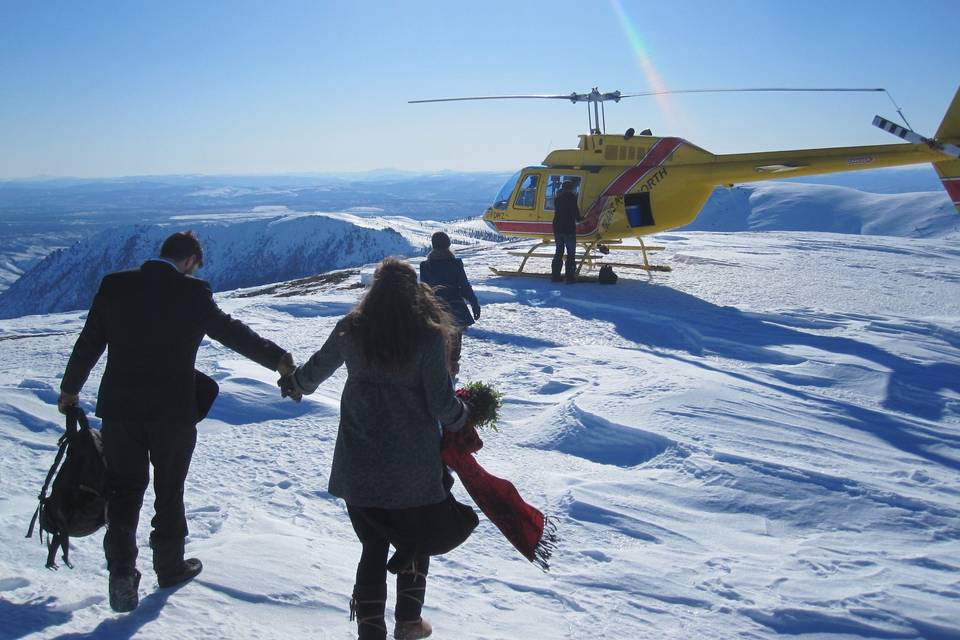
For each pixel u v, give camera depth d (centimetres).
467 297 845
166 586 371
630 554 459
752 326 1202
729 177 1490
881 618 391
